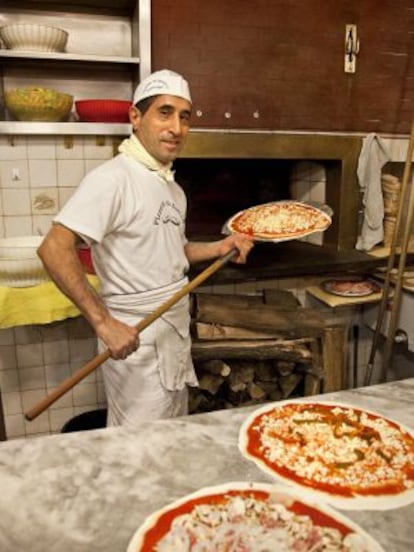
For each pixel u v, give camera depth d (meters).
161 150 1.61
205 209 2.79
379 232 2.66
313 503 0.96
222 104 2.41
